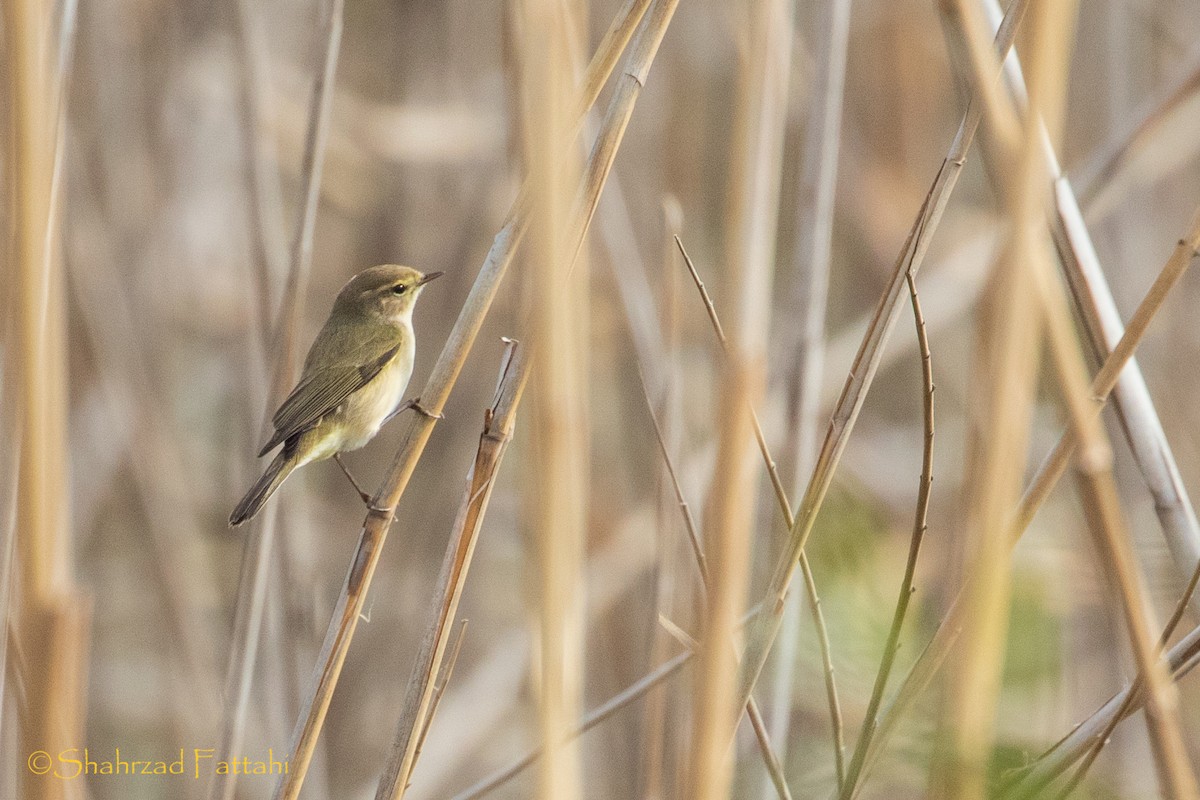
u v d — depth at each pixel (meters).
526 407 7.83
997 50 5.80
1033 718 5.51
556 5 4.73
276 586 10.32
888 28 14.34
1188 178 13.69
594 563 11.57
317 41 9.02
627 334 12.74
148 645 13.15
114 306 12.29
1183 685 7.64
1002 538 4.50
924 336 5.42
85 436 12.80
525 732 12.13
